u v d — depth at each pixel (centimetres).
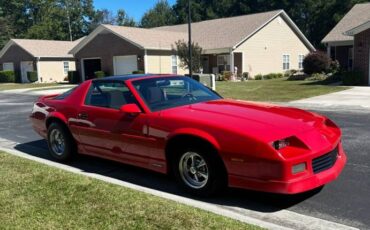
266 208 485
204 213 440
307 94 1772
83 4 7825
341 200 499
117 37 3291
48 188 535
